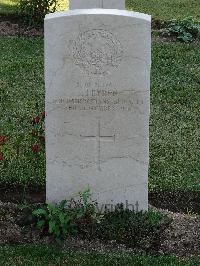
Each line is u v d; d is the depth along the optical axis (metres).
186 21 5.57
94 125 2.82
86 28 2.70
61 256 2.71
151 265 2.65
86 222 2.82
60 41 2.71
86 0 4.70
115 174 2.89
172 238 2.81
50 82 2.77
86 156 2.86
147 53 2.74
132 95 2.79
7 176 3.23
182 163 3.44
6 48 5.09
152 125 3.86
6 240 2.81
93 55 2.73
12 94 4.24
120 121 2.82
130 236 2.80
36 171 3.28
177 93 4.34
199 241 2.80
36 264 2.66
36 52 5.04
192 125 3.88
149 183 3.24
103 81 2.77
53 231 2.78
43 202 3.10
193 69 4.77
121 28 2.70
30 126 3.76
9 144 3.51
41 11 5.51
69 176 2.89
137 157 2.87
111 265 2.66
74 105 2.79
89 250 2.75
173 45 5.27
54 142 2.85
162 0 6.71
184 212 3.09
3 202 3.06
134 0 6.63
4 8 5.96
